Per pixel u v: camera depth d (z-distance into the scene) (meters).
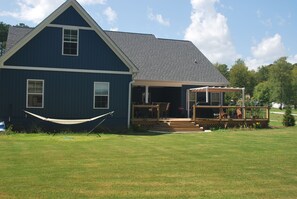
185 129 22.77
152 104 24.86
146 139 17.56
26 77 20.94
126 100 22.89
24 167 9.97
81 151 13.10
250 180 8.80
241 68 90.69
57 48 21.56
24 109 20.86
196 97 28.42
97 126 21.42
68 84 21.72
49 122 21.30
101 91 22.41
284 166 10.57
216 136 19.27
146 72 27.36
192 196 7.34
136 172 9.53
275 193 7.67
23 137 17.81
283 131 22.58
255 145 15.33
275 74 88.38
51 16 21.34
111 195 7.31
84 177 8.84
